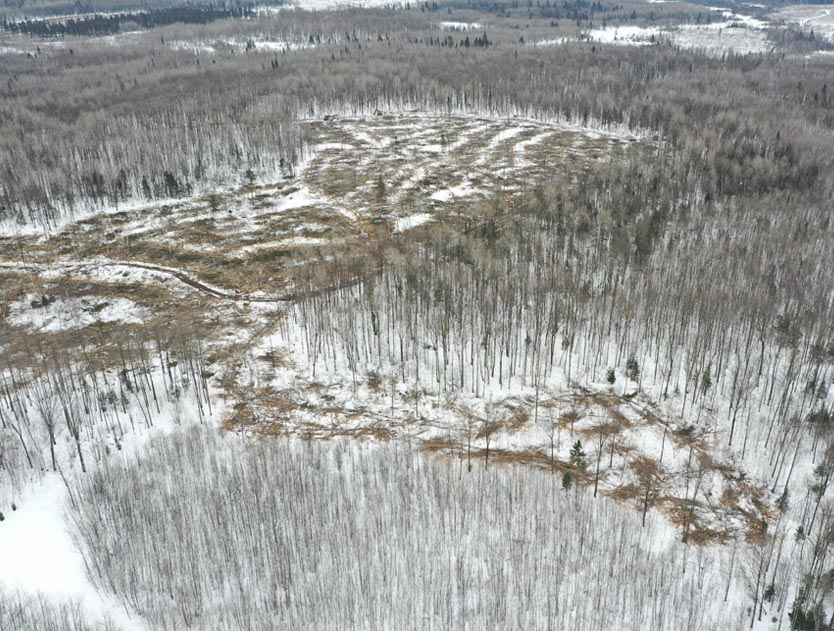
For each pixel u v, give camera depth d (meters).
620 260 82.38
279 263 89.50
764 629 41.19
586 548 46.56
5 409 59.75
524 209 104.31
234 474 52.06
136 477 51.69
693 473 55.38
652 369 66.56
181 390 63.81
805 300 72.88
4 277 86.56
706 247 86.06
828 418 56.75
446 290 71.25
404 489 51.91
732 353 67.81
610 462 56.44
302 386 65.62
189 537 45.94
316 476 53.25
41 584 43.75
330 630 40.69
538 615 41.66
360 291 76.62
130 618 41.62
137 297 81.50
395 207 108.94
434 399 63.94
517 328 68.06
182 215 105.75
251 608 42.03
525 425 60.84
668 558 46.72
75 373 65.25
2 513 49.00
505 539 47.19
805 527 49.62
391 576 44.09
